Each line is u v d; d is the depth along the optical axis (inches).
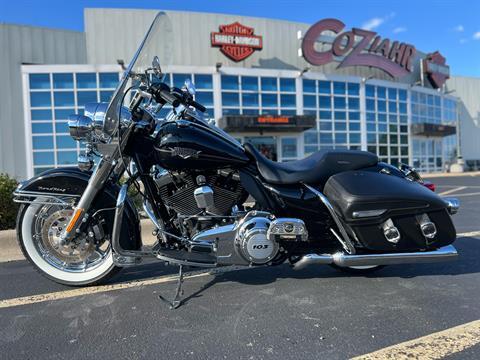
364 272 131.0
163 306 103.7
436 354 78.9
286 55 726.5
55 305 105.0
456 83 1095.0
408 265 140.2
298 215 109.7
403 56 810.2
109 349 81.4
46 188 111.4
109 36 633.6
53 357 78.3
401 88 806.5
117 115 101.3
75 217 107.4
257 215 103.4
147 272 133.7
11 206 182.4
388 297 109.9
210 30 674.2
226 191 107.6
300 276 128.5
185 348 81.7
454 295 111.3
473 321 94.2
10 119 584.1
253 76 636.1
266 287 118.0
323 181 110.8
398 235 104.8
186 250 106.3
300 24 737.6
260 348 81.7
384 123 775.7
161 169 109.2
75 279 117.1
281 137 667.4
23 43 593.0
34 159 560.7
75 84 564.7
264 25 709.3
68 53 618.8
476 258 148.6
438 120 907.4
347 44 729.6
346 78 712.4
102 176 106.0
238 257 102.6
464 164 996.6
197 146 100.7
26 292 115.3
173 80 596.1
